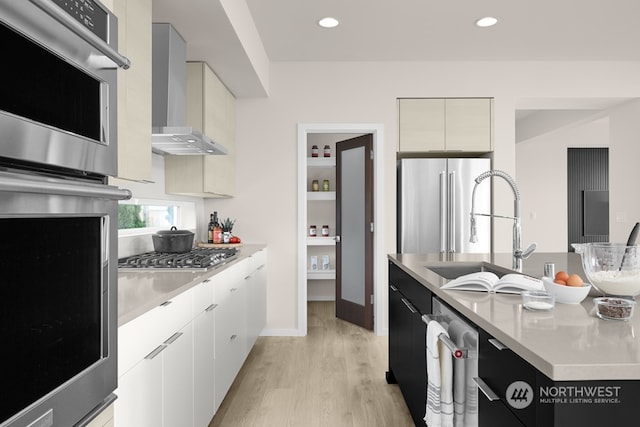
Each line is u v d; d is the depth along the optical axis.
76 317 0.93
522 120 7.12
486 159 4.18
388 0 3.01
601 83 4.26
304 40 3.69
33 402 0.78
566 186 7.54
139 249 2.78
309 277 5.65
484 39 3.70
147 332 1.40
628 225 4.54
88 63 0.96
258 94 4.06
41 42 0.80
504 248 4.19
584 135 7.50
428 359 1.58
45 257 0.82
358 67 4.20
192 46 2.89
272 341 3.98
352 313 4.64
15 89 0.74
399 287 2.58
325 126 4.18
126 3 1.75
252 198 4.19
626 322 1.14
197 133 2.39
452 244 4.13
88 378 0.96
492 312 1.25
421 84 4.20
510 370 1.04
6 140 0.72
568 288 1.37
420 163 4.16
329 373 3.14
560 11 3.20
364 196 4.42
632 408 0.83
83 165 0.95
